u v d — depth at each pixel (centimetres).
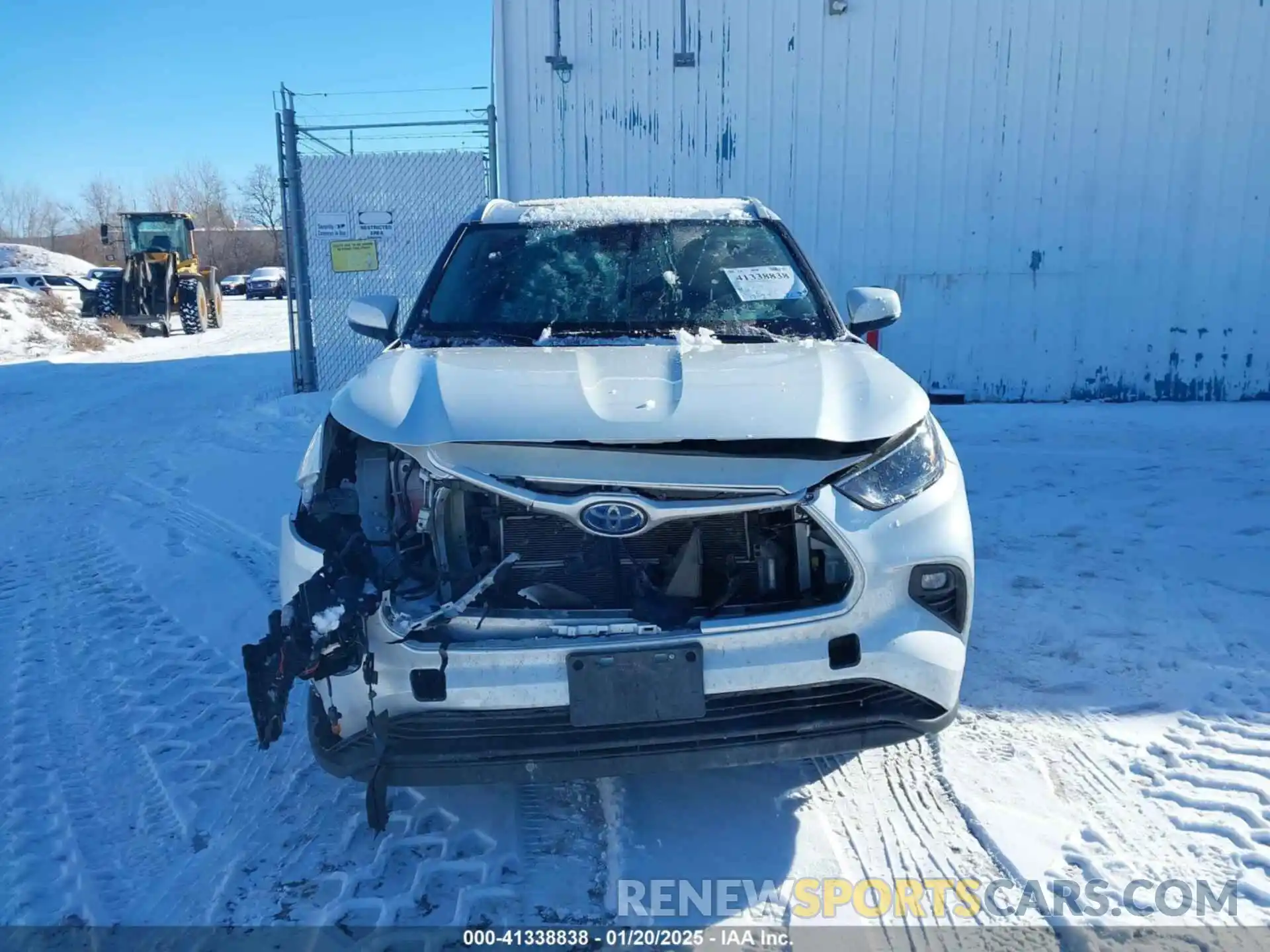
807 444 242
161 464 789
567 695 231
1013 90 876
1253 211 869
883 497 245
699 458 238
